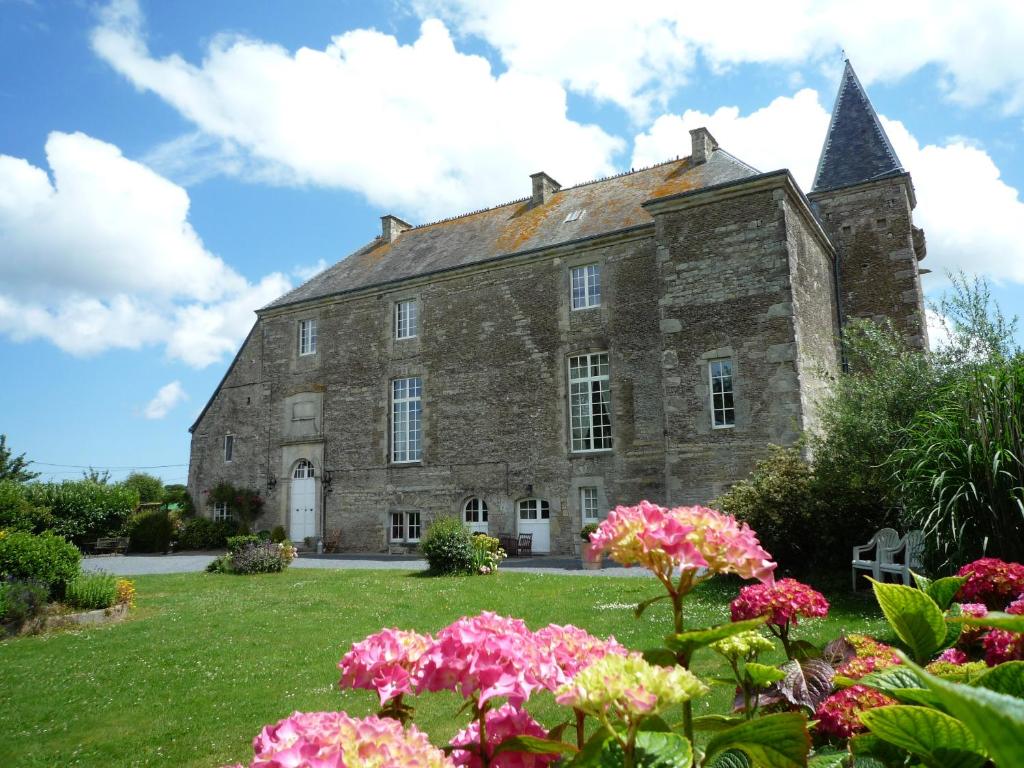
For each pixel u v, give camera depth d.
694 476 16.34
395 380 23.45
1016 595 2.87
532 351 20.61
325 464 24.25
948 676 1.95
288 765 1.29
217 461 27.09
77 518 25.62
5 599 10.70
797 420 15.40
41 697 7.45
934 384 11.12
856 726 2.13
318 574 16.77
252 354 26.92
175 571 19.14
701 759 1.91
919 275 21.20
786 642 2.84
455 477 21.36
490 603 11.44
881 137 20.70
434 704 6.67
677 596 1.90
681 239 17.39
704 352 16.66
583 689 1.49
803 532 11.42
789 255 16.11
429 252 24.69
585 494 19.31
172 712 6.87
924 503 7.79
